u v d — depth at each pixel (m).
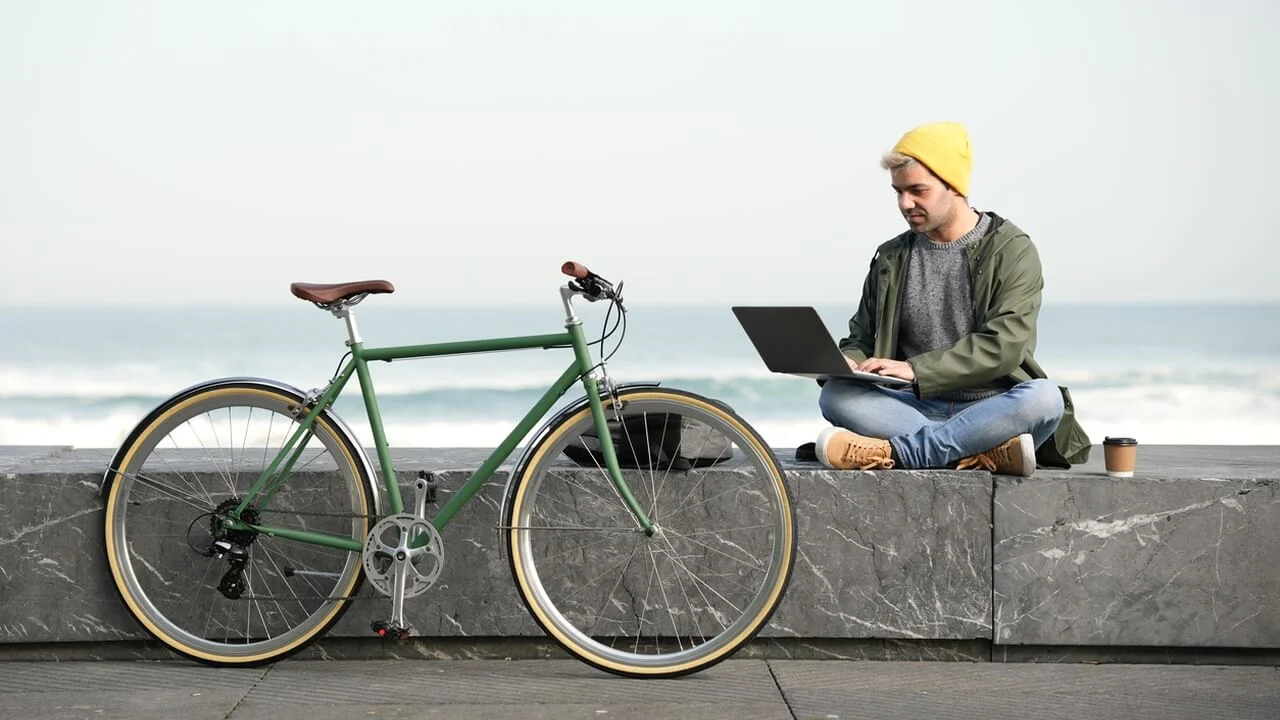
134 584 3.55
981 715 3.13
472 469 3.61
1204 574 3.52
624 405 3.47
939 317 3.79
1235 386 27.42
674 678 3.44
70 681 3.42
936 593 3.56
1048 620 3.55
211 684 3.38
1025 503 3.54
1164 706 3.20
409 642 3.65
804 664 3.57
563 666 3.57
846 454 3.60
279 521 3.60
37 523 3.58
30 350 28.59
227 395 3.55
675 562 3.59
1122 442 3.55
